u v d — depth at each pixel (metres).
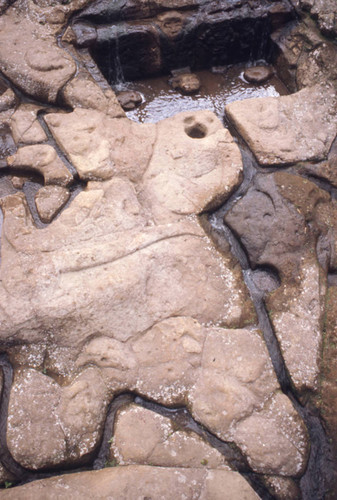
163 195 4.48
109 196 4.44
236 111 4.95
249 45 5.56
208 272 4.27
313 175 4.73
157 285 4.16
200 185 4.55
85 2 5.25
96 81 4.98
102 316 4.04
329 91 5.04
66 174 4.52
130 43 5.28
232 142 4.75
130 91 5.43
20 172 4.60
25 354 3.98
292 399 4.04
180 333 4.04
